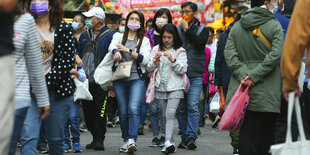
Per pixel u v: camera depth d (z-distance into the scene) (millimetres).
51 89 10273
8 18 6574
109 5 35219
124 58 14914
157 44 16984
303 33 7711
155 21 16938
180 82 15188
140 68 14930
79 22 18391
